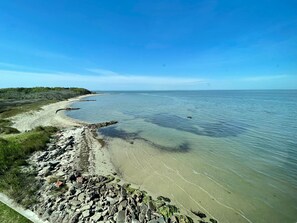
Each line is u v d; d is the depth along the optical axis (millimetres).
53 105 54250
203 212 9844
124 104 68062
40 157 15016
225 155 17531
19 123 28219
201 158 16828
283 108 53531
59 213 8555
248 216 9641
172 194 11336
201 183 12625
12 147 14961
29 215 8367
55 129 25375
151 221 8336
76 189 10789
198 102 78000
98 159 16328
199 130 26969
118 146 20031
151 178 13250
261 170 14531
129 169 14625
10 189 10117
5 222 7750
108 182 12352
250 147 19672
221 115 40375
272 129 27312
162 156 17297
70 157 16156
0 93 78875
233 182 12781
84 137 22719
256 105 63344
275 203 10672
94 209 9023
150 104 68375
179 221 8859
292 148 19281
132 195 10641
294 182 12812
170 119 35656
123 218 8461
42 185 11055
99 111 47250
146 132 25891
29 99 65750
